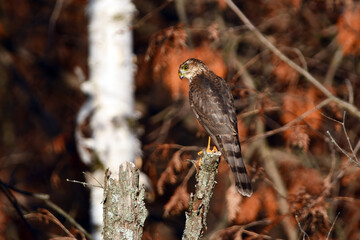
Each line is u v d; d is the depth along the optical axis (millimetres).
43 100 17719
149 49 11195
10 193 10727
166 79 11383
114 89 11547
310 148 13312
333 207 12055
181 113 15242
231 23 15703
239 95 12281
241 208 11523
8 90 18469
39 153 17656
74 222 10664
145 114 16734
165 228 16344
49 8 18062
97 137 11516
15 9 17875
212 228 15281
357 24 11781
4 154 18375
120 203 6895
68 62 17141
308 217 10562
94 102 11609
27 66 17719
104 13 11562
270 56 14500
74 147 15125
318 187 11859
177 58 11297
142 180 11625
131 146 11602
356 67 15227
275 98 12211
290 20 14844
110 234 6906
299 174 12336
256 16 15305
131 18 11703
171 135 16109
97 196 11453
